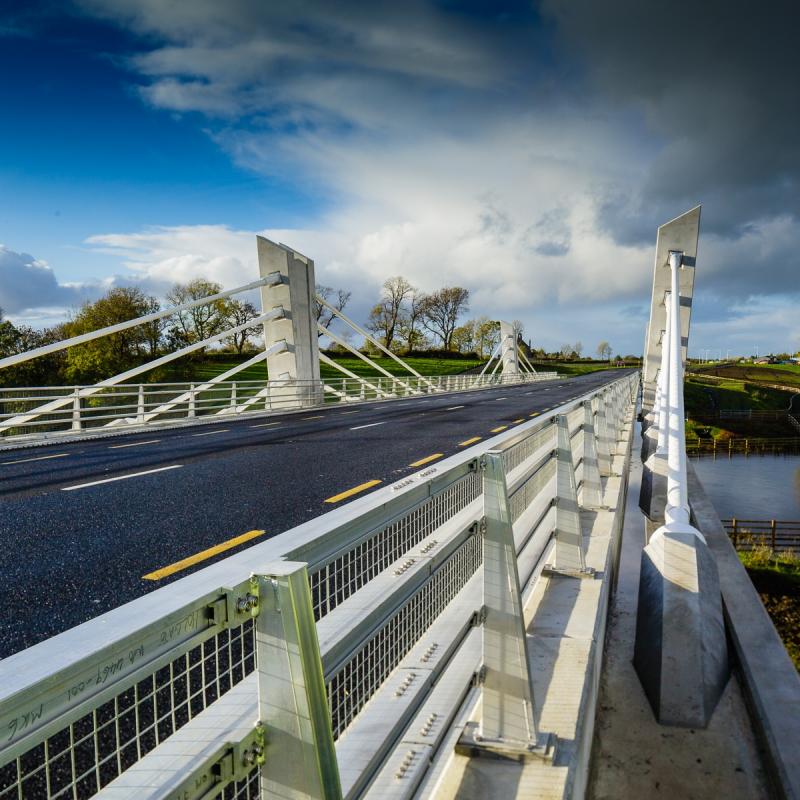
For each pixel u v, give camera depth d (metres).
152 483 9.86
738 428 80.50
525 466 4.00
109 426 19.03
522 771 2.61
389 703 1.92
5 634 4.23
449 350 124.94
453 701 2.38
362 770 1.65
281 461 12.12
